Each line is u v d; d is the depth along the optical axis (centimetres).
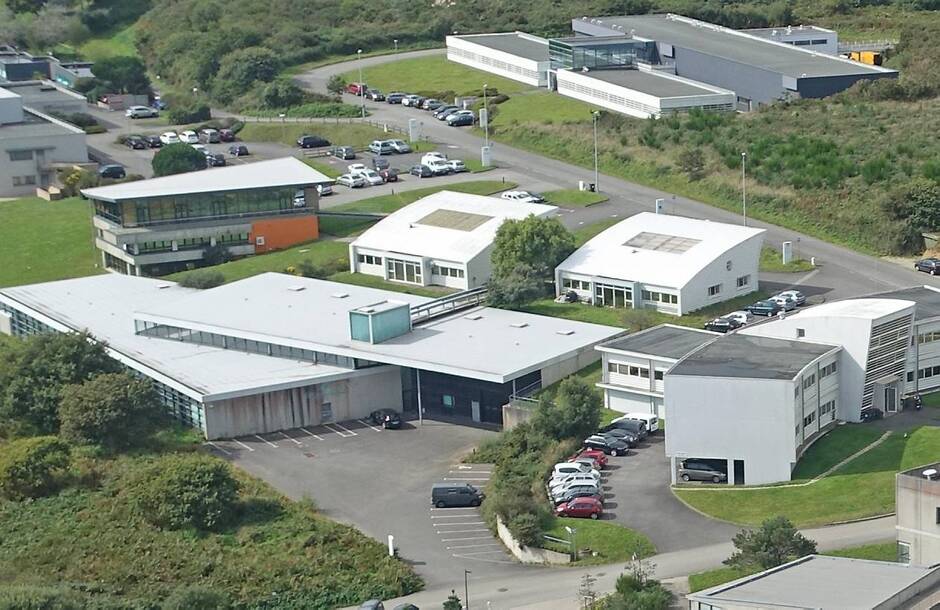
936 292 14725
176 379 14875
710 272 16350
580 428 13500
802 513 11644
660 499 12244
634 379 14062
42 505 13012
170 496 12469
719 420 12369
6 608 10800
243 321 16088
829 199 19150
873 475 12100
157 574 11700
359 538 12038
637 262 16712
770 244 18400
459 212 18812
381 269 18525
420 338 15362
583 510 11975
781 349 13150
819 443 12850
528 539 11575
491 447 13750
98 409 14138
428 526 12362
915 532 10250
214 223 19938
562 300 16900
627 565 10862
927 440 12662
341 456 13938
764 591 8988
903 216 18250
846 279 17112
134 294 18088
